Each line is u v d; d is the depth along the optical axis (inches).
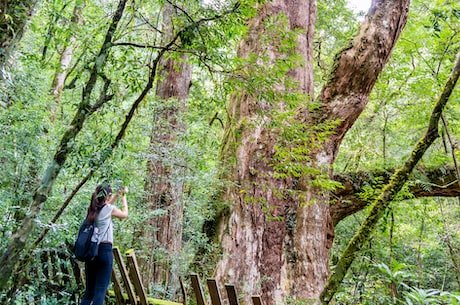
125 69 128.7
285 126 181.0
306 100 241.1
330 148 276.4
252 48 259.4
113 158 110.2
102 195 138.6
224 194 266.8
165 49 117.3
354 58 277.3
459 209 431.2
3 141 165.2
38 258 149.8
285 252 261.4
